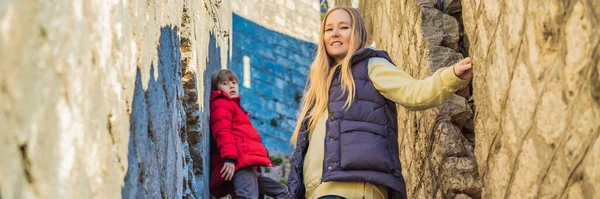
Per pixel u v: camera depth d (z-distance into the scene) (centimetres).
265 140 1135
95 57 152
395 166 245
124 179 178
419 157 357
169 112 277
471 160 314
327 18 274
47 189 119
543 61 191
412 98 241
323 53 271
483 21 242
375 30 500
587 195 170
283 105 1185
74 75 134
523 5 203
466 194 309
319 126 257
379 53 260
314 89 269
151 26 233
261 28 1193
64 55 128
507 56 217
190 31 397
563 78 180
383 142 244
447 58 338
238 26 1154
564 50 179
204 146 457
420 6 353
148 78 221
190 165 393
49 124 120
